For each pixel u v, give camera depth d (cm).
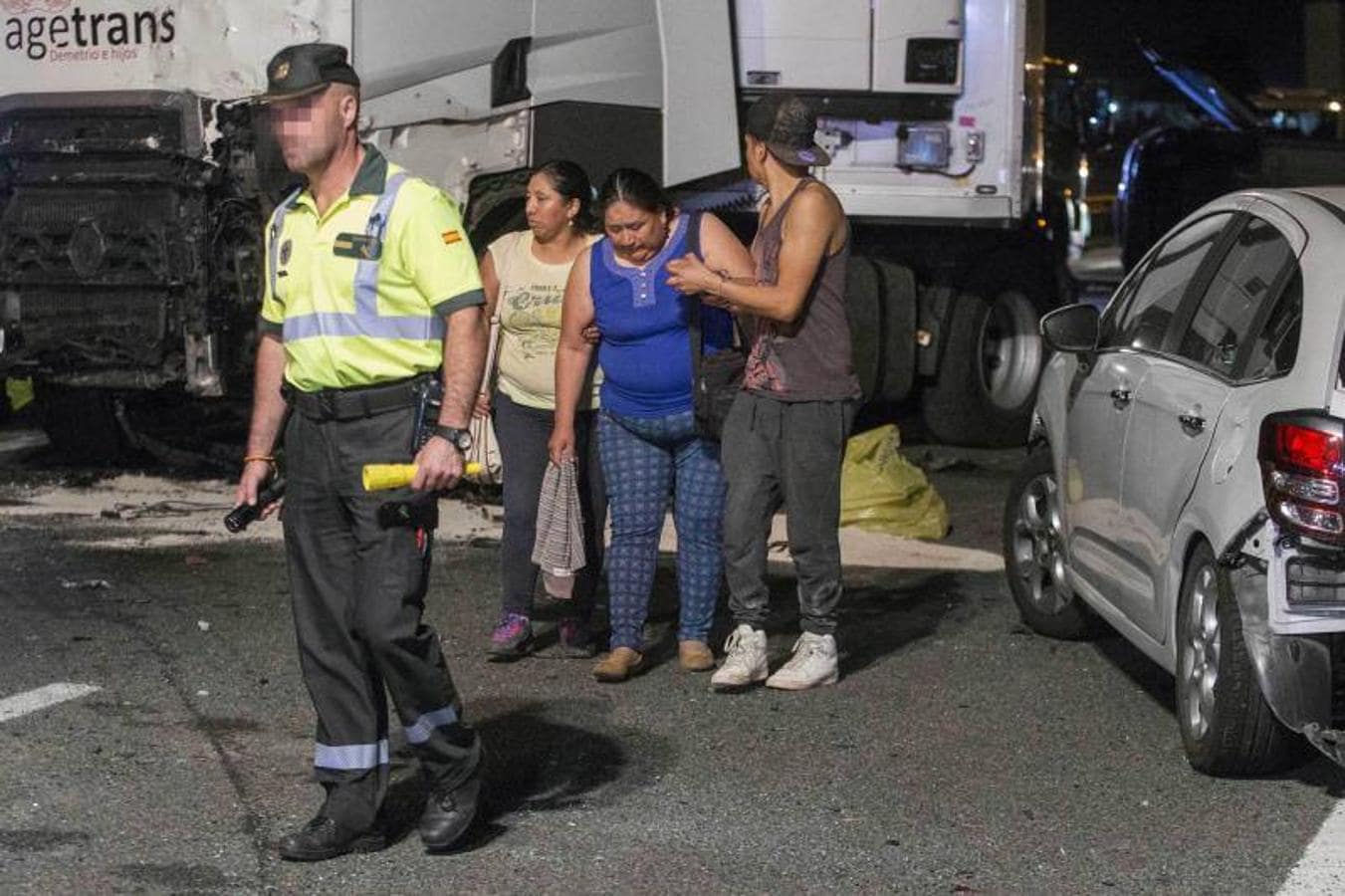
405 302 496
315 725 637
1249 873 517
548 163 708
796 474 672
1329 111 1900
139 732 625
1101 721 654
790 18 1104
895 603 824
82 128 1002
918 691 689
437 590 828
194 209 995
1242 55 1933
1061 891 504
